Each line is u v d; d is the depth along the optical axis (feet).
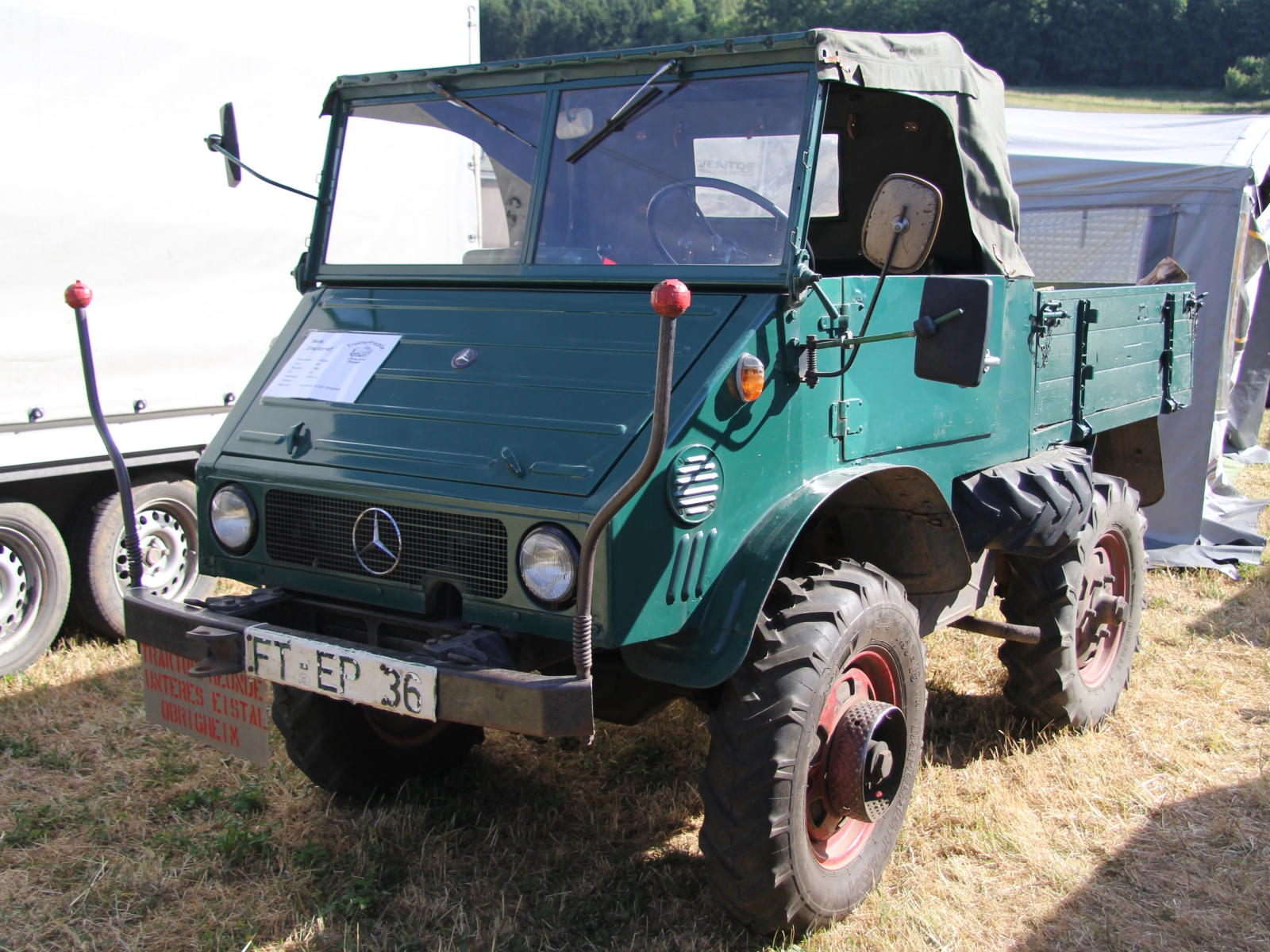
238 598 9.98
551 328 9.99
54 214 15.62
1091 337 14.83
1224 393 26.23
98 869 10.69
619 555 8.04
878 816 9.87
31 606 16.31
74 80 15.74
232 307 18.12
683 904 10.09
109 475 17.15
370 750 11.89
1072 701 13.56
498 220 11.19
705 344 9.04
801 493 9.48
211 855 10.93
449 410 9.54
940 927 9.87
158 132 16.80
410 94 11.78
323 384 10.54
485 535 8.63
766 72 9.71
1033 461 13.35
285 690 11.45
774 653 9.08
